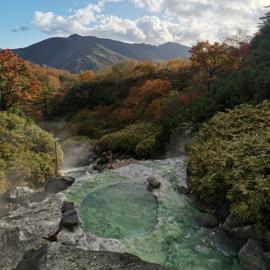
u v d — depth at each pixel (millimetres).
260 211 12094
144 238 12867
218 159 15680
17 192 17781
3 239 11461
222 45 45000
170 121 30406
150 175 19016
